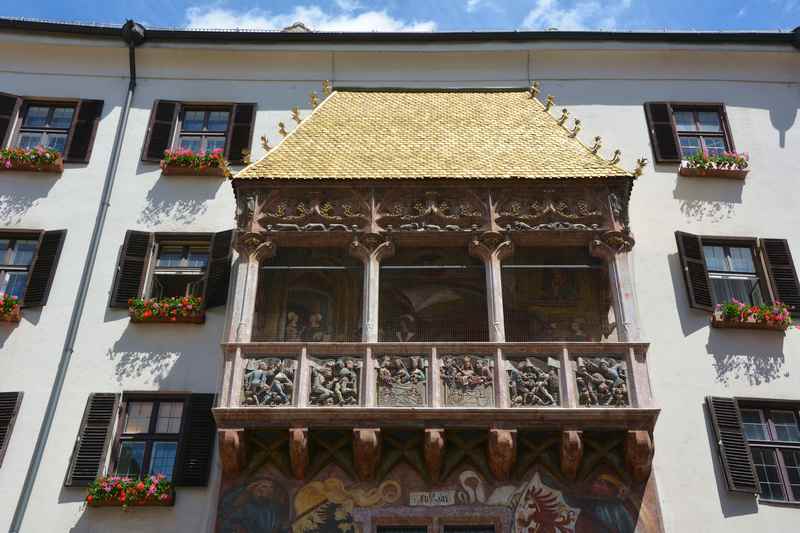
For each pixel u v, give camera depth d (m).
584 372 17.03
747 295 20.92
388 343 17.30
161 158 22.69
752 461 18.02
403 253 19.59
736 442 18.17
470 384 16.91
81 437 18.12
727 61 24.62
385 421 16.50
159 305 19.72
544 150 20.50
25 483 17.56
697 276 20.56
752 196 22.19
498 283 18.30
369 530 16.22
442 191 19.31
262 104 24.03
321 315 19.39
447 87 24.47
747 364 19.34
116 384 18.95
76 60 24.45
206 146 23.55
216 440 18.02
